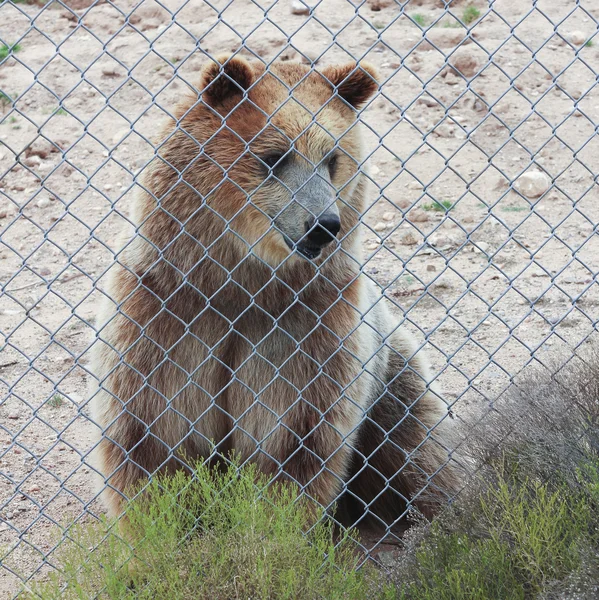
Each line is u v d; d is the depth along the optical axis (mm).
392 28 13547
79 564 4102
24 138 11109
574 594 3689
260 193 4828
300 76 5125
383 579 4211
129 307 4648
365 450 5672
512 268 8523
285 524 4059
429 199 9820
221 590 3818
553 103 11695
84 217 9711
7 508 5348
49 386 6910
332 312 4863
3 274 8625
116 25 13898
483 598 3744
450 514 4410
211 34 13242
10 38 13562
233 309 4840
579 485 4230
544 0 14469
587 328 7410
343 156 5066
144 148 10914
